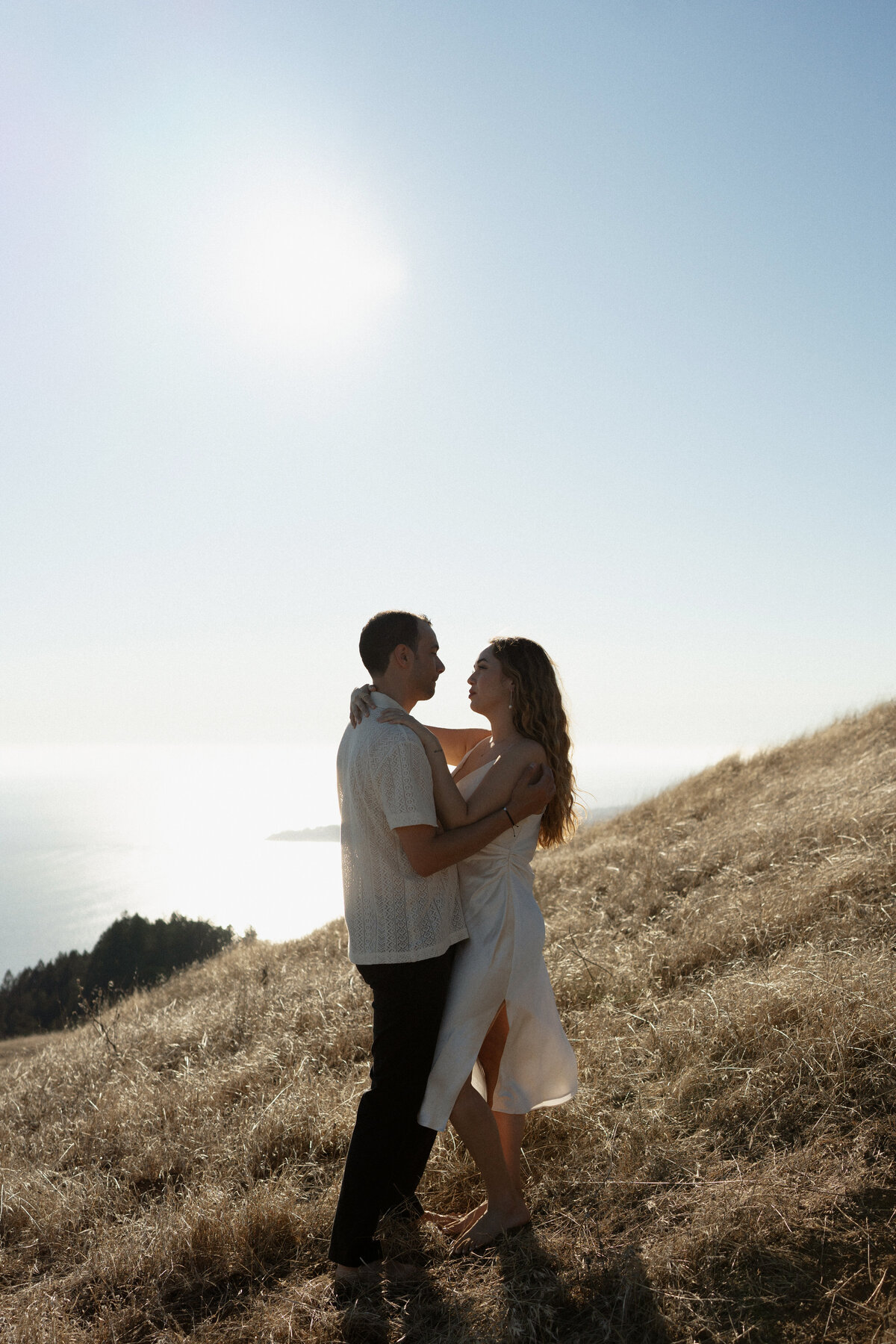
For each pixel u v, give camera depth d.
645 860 7.12
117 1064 5.79
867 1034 3.16
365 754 2.78
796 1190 2.52
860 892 4.72
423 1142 2.87
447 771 2.88
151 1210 3.43
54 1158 4.29
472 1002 2.84
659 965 4.73
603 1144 3.11
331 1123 3.77
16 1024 17.77
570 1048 3.03
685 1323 2.14
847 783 7.41
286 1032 5.24
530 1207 2.91
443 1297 2.51
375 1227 2.76
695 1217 2.52
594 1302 2.31
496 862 2.99
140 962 19.62
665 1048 3.68
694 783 11.16
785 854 5.98
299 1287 2.72
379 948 2.78
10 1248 3.34
